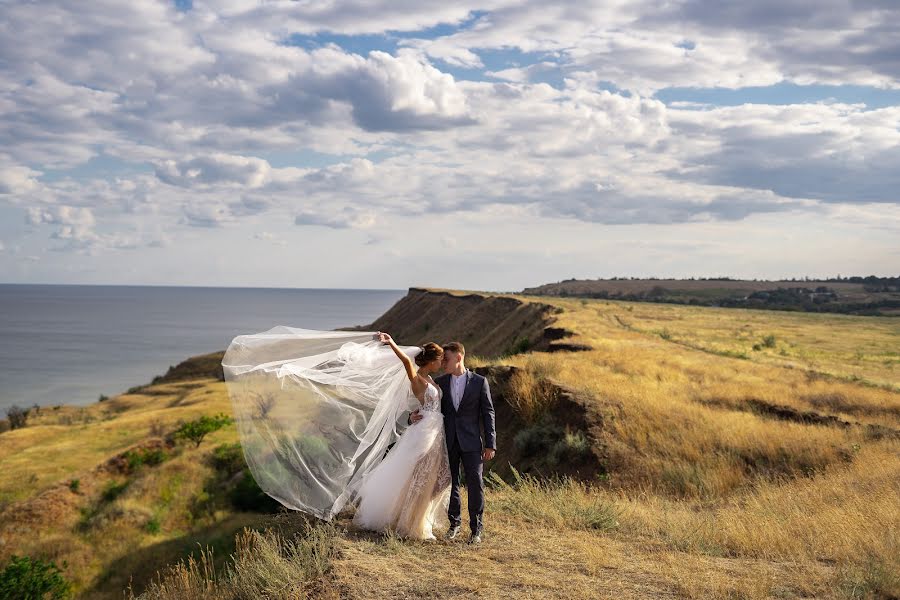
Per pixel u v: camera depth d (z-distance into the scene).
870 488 10.32
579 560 5.86
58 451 45.56
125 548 27.70
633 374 22.14
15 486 37.00
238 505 31.61
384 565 5.44
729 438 13.86
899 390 27.03
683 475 12.39
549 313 55.72
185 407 61.16
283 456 6.71
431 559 5.73
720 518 8.20
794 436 14.02
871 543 6.45
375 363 7.12
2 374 149.75
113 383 137.25
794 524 7.75
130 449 37.50
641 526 7.71
